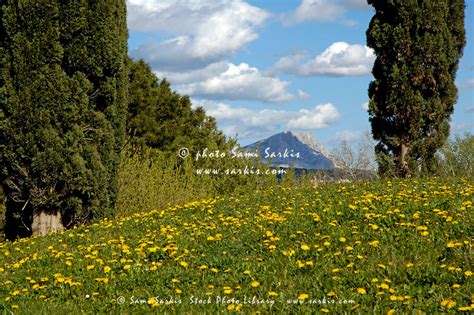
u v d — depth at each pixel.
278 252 10.49
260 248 10.86
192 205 16.55
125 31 19.02
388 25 24.08
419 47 23.69
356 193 15.19
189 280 9.53
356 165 33.22
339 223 12.14
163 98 37.34
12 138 17.05
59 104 17.09
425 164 24.59
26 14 16.89
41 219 17.70
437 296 7.62
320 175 35.03
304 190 17.38
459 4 24.53
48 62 17.08
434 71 24.05
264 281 8.99
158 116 37.25
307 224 12.15
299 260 9.81
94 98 18.25
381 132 24.88
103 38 17.61
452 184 16.08
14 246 14.77
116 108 18.77
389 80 24.12
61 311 8.63
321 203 13.84
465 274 8.04
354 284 8.47
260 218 13.09
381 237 10.63
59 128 17.23
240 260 10.23
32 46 16.94
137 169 23.48
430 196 13.43
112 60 17.95
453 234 10.25
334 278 8.64
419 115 24.00
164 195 23.84
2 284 10.30
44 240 14.59
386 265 9.05
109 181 18.80
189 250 11.18
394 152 25.05
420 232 10.51
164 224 14.11
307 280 8.85
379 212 12.18
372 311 7.35
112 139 18.47
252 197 16.73
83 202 18.08
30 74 16.95
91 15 17.44
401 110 24.12
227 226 12.97
